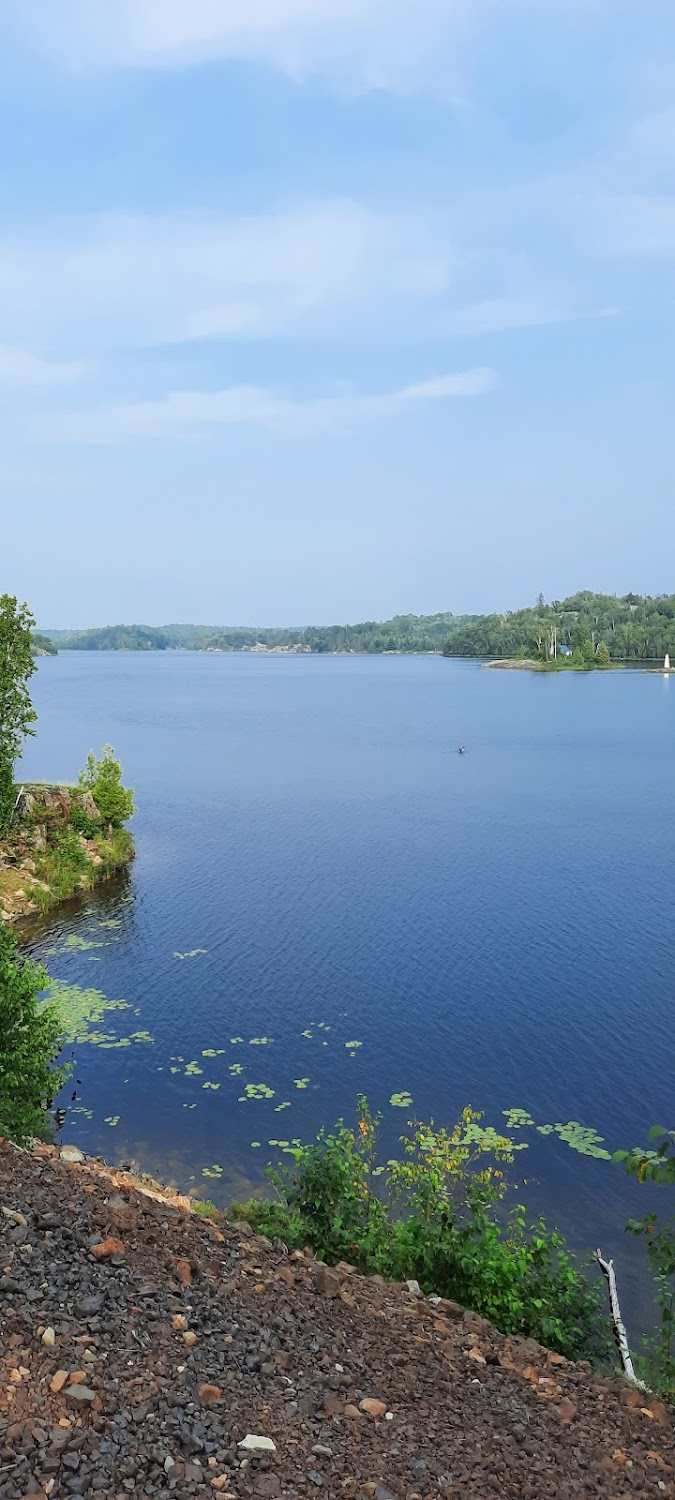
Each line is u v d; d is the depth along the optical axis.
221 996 43.72
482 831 82.06
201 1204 20.50
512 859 71.19
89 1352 8.05
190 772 118.75
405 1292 13.05
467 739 154.50
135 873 67.25
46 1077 24.33
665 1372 15.03
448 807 94.00
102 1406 7.31
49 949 50.31
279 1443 7.68
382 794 102.06
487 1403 9.70
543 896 60.66
